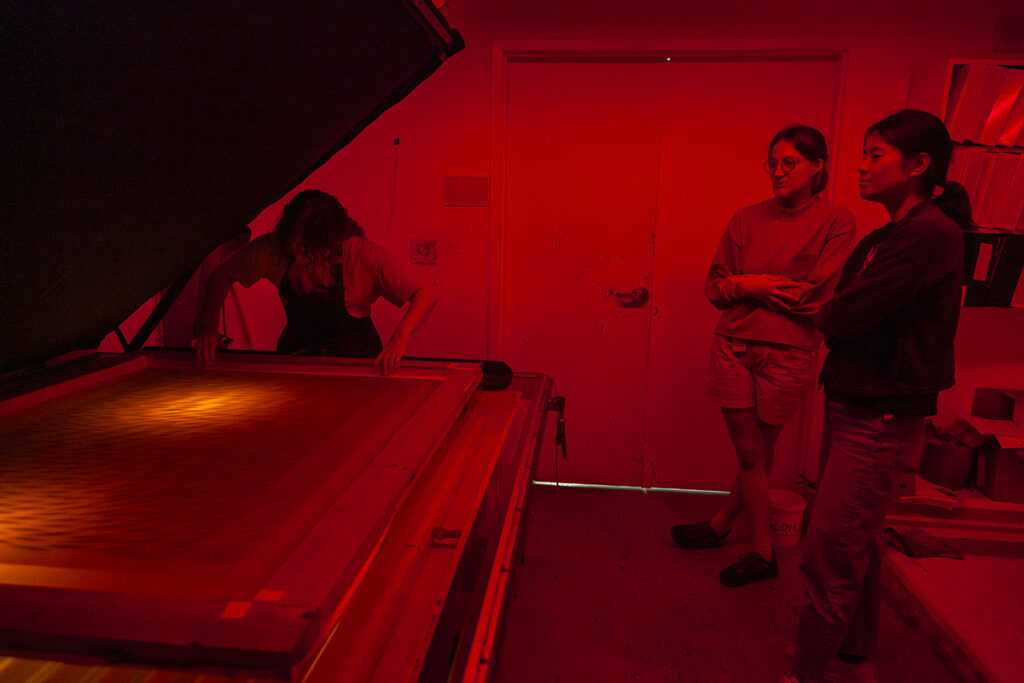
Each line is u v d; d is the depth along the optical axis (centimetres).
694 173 279
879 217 267
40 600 48
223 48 58
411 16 72
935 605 207
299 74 71
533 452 102
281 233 180
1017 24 251
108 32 46
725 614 208
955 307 136
